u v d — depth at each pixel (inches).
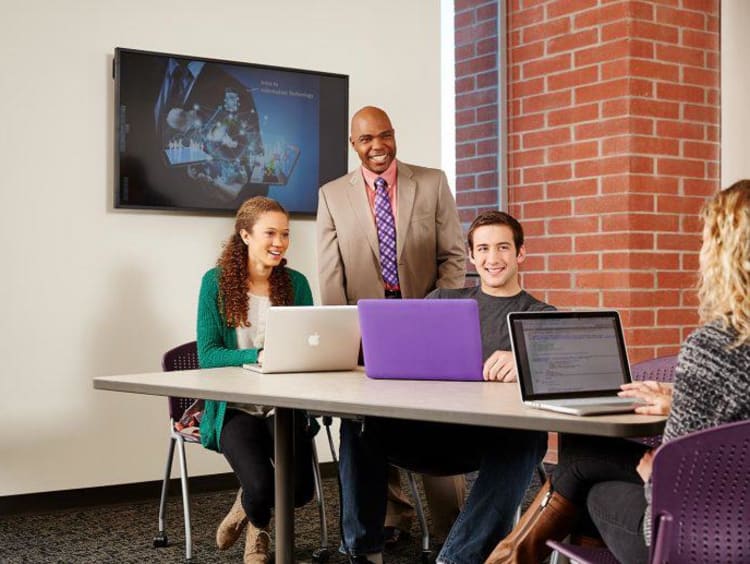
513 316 97.3
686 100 201.5
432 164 219.3
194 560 146.0
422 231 159.6
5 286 173.3
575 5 203.6
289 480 114.8
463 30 221.3
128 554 149.3
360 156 158.9
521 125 215.5
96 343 182.2
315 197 205.8
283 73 200.4
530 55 213.2
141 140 184.9
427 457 124.6
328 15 207.8
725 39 205.0
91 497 181.6
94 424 181.8
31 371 175.8
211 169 192.9
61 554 149.3
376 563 124.3
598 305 200.4
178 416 150.5
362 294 158.9
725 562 73.4
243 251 140.8
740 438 71.0
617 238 196.4
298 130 202.7
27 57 175.3
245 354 133.6
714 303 76.2
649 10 196.1
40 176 176.6
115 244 184.4
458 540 112.1
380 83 213.9
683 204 201.3
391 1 214.8
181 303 191.5
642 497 82.7
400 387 109.4
